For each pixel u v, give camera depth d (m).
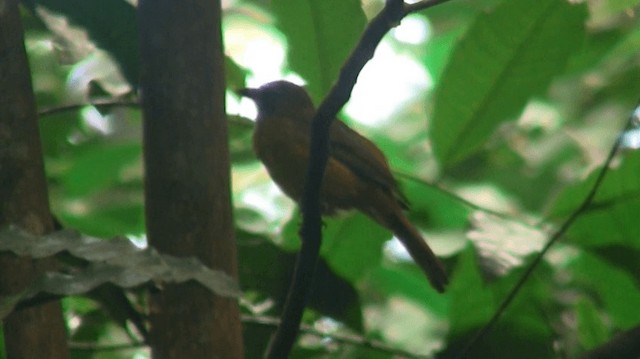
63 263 5.60
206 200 5.91
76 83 9.87
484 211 7.38
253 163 10.87
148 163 5.99
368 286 10.15
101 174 9.65
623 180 7.27
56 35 7.29
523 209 9.48
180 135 5.95
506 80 7.65
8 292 5.47
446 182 9.13
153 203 5.94
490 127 7.77
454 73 7.69
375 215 9.76
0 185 5.55
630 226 7.40
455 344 8.05
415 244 9.23
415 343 9.97
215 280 4.30
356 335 7.94
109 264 4.31
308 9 7.67
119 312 5.42
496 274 6.76
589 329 8.02
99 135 9.97
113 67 8.15
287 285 7.93
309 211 5.83
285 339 5.84
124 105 6.65
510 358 8.05
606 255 7.51
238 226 8.20
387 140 12.32
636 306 7.96
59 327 5.48
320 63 7.77
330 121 5.64
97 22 6.78
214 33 6.12
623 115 9.95
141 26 6.11
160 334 5.77
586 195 7.33
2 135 5.57
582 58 9.78
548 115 10.32
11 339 5.39
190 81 6.01
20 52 5.70
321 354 8.21
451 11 12.97
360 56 5.41
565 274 8.68
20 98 5.66
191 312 5.76
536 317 8.02
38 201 5.59
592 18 9.77
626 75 10.11
